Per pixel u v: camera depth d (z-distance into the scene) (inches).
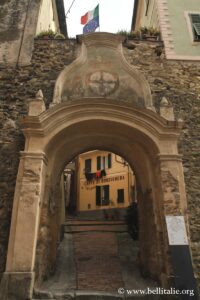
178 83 335.9
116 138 332.5
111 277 300.5
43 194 274.7
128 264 349.1
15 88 317.1
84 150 362.6
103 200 945.5
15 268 228.4
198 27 382.0
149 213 303.1
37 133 272.1
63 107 280.5
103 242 453.1
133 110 288.2
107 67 331.9
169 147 281.9
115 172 937.5
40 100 288.8
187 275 229.8
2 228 251.9
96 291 251.0
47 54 338.6
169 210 258.1
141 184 338.3
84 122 290.0
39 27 378.9
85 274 310.5
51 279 290.8
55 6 556.4
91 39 341.1
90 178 1011.3
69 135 308.8
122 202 877.8
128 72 331.0
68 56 339.9
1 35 348.8
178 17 392.5
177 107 322.0
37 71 328.2
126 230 525.7
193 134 308.2
